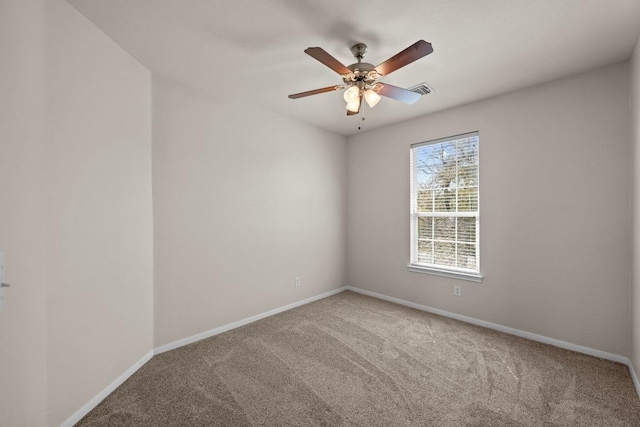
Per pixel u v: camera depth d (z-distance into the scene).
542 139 2.66
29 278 1.41
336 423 1.64
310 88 2.79
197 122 2.73
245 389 1.96
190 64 2.32
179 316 2.60
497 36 1.95
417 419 1.67
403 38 1.98
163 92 2.51
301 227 3.77
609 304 2.34
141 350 2.27
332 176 4.22
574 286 2.50
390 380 2.06
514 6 1.67
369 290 4.18
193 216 2.70
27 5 1.39
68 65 1.63
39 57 1.46
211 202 2.84
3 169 1.27
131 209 2.17
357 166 4.32
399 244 3.81
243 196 3.11
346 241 4.46
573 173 2.50
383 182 3.99
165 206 2.51
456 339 2.73
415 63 2.30
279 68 2.40
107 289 1.93
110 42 1.97
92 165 1.82
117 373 2.01
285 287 3.57
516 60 2.26
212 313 2.84
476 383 2.03
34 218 1.43
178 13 1.73
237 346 2.60
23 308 1.38
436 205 3.47
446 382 2.04
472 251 3.18
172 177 2.55
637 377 1.96
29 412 1.40
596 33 1.91
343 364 2.29
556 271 2.59
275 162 3.45
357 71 1.92
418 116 3.56
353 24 1.83
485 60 2.26
